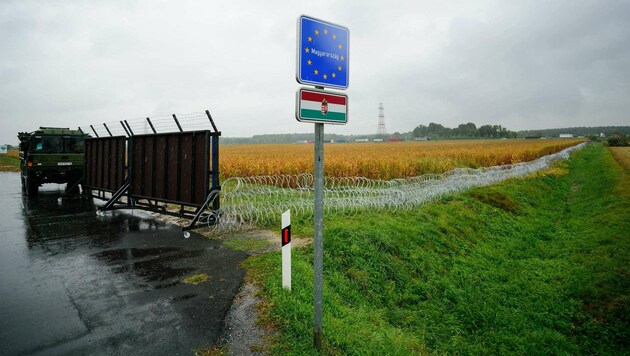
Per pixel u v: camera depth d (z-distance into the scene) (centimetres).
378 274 680
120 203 1173
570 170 3253
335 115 343
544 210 1600
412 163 2412
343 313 486
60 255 668
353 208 1136
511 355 554
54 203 1303
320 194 346
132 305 458
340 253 700
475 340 586
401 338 493
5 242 759
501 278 830
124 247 723
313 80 319
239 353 358
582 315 675
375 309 582
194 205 879
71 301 470
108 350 358
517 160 3128
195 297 483
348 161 2306
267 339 383
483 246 1020
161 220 1002
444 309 661
